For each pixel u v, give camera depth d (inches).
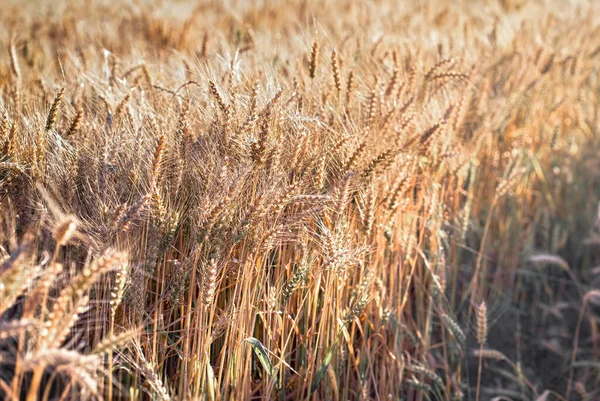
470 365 179.9
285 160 116.6
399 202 129.3
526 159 219.5
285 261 119.7
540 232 223.0
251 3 376.8
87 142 117.9
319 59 154.6
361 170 123.5
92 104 151.8
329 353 116.0
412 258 156.1
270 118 110.8
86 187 107.5
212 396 103.5
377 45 184.1
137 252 101.0
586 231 228.5
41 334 69.6
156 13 335.9
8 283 67.3
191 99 132.9
